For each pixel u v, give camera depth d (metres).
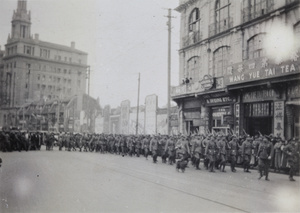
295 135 16.81
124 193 9.54
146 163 18.69
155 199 8.77
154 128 34.03
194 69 27.80
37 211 7.36
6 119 62.06
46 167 15.78
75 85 69.00
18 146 28.48
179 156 14.88
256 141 16.12
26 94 63.38
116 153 26.77
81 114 55.81
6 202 8.18
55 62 66.69
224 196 9.32
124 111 41.91
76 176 12.85
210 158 15.34
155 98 34.34
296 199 8.99
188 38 28.47
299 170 12.88
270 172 15.53
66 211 7.38
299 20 16.89
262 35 19.59
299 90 16.39
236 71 19.72
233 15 22.39
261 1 19.75
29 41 63.47
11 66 63.16
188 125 27.89
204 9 26.19
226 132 22.11
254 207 8.00
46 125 60.94
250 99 20.06
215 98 23.38
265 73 17.25
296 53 15.36
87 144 29.94
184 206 8.02
